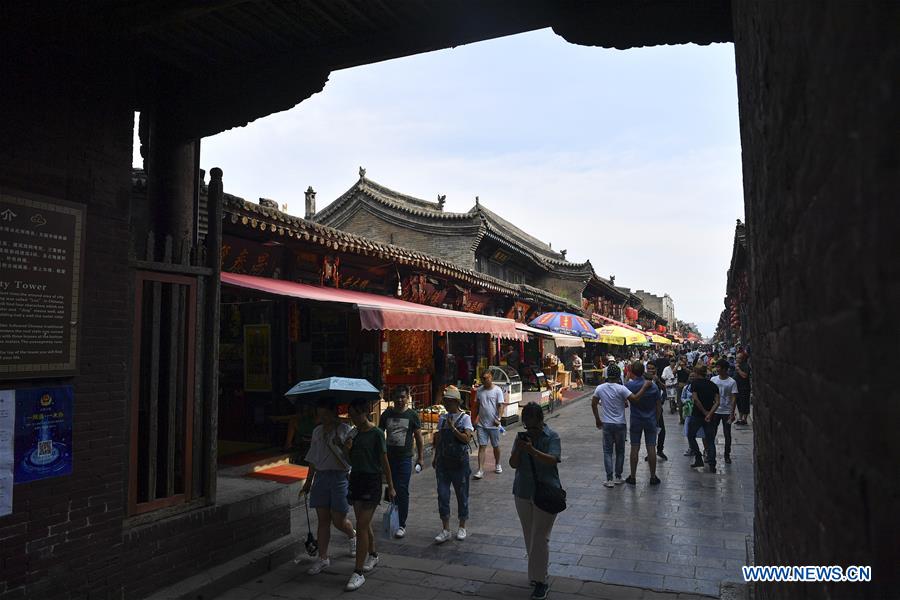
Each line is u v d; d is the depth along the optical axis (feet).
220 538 16.94
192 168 18.95
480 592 15.83
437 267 46.14
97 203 14.28
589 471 31.04
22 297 12.37
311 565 17.93
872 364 2.08
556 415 55.83
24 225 12.48
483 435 30.48
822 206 2.90
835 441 2.83
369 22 15.92
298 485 26.07
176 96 18.47
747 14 6.94
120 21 13.67
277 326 33.91
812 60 3.00
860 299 2.19
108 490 14.10
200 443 17.06
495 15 15.11
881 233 1.94
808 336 3.60
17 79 12.67
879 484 2.10
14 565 12.07
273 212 29.14
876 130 1.95
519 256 84.43
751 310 10.68
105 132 14.58
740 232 52.75
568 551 18.90
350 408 17.24
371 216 76.28
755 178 7.40
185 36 16.33
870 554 2.25
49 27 13.20
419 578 16.80
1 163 12.29
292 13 15.38
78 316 13.52
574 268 105.40
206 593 15.49
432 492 27.02
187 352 16.97
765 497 8.16
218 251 17.93
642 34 14.44
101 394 14.08
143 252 16.01
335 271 36.47
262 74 17.57
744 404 46.14
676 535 20.44
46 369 12.76
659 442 33.99
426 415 38.96
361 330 39.19
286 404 33.53
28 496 12.41
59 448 13.03
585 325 66.08
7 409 12.09
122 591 14.21
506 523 22.16
